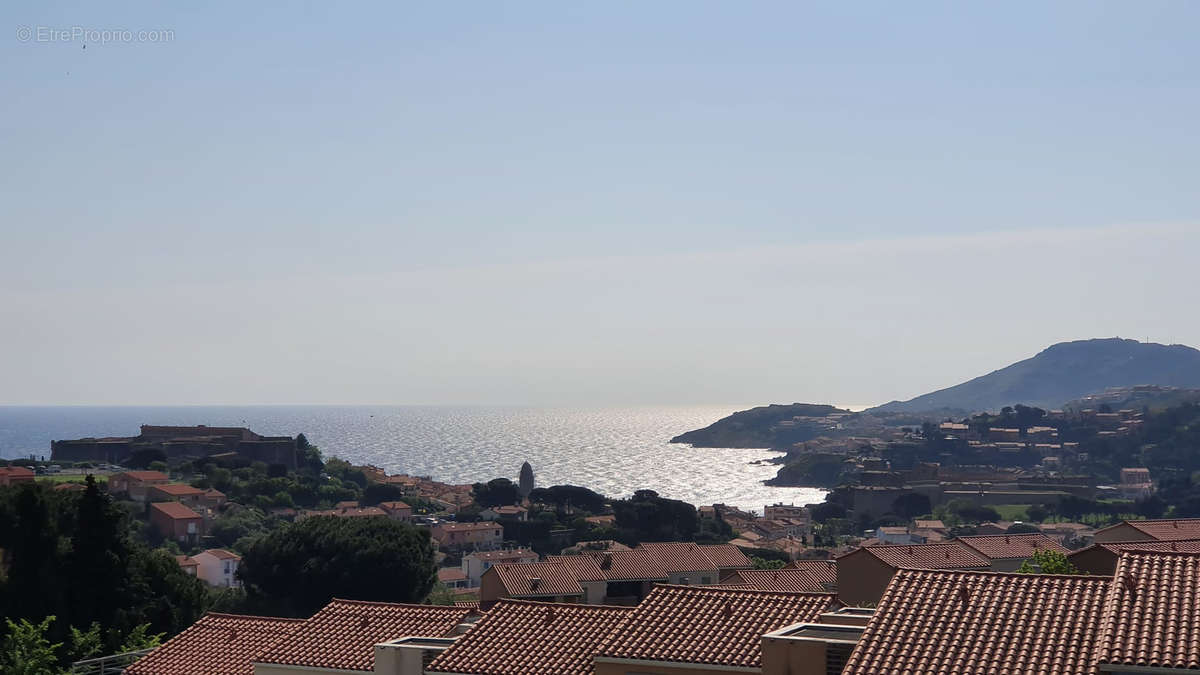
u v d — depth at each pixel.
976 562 77.19
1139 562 24.08
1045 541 83.88
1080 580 24.16
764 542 184.38
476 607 34.31
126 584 58.56
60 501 62.69
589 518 189.00
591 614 29.48
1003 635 22.61
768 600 28.14
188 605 62.19
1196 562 23.67
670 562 86.50
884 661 22.33
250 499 196.50
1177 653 20.62
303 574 82.38
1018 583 24.41
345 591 82.44
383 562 83.56
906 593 24.59
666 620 27.39
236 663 32.28
